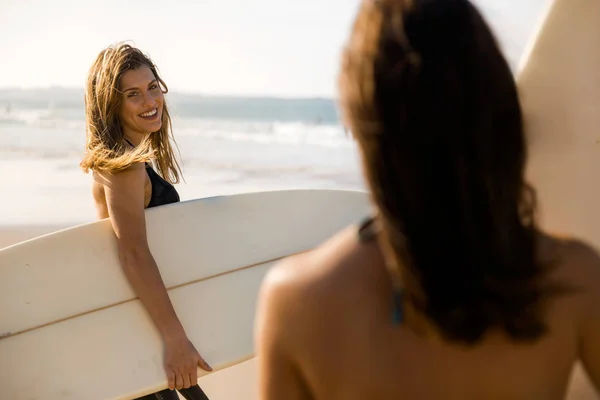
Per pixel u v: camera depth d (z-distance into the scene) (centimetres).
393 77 72
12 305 243
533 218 80
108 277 245
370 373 78
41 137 1296
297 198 275
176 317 237
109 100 253
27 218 764
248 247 265
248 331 253
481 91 72
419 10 74
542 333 76
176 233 257
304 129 1489
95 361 239
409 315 76
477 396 77
